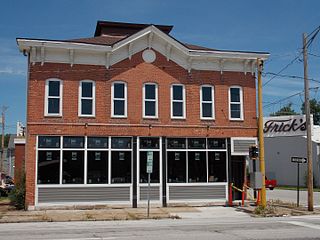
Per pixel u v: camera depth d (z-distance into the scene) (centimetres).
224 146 2464
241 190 2378
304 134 2630
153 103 2397
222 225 1609
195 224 1656
